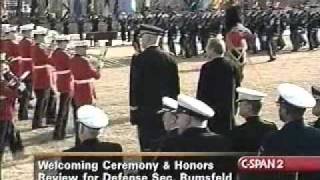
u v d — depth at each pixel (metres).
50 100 23.22
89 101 20.81
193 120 9.84
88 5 75.25
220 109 14.28
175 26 51.75
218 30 51.31
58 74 21.48
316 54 51.94
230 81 14.45
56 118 21.97
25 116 24.62
